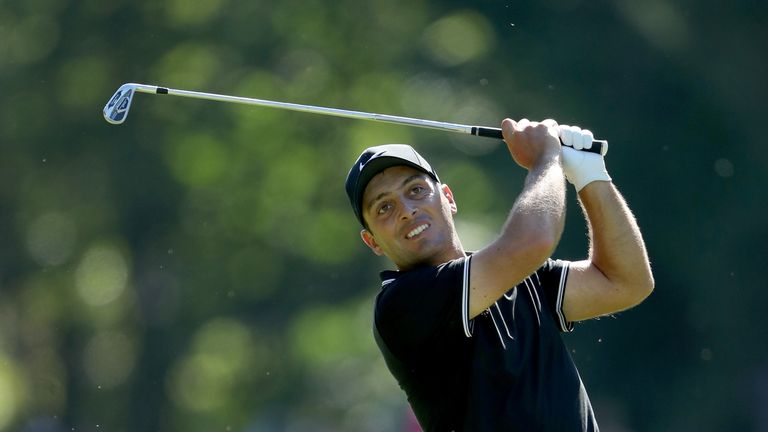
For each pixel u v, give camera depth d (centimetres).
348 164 8388
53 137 8200
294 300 8344
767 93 8856
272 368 8169
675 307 8862
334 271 8388
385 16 8656
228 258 8244
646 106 8831
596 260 1822
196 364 8156
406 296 1681
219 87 8175
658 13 8788
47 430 8344
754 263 8838
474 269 1655
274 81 8312
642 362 8769
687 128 8850
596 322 8638
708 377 8750
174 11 8275
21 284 8338
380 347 1766
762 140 8875
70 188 8269
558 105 8694
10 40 8244
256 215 8238
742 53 8838
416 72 8650
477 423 1638
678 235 8862
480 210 8250
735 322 8806
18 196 8275
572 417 1647
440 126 1853
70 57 8194
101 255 8319
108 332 8294
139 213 8181
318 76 8356
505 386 1645
